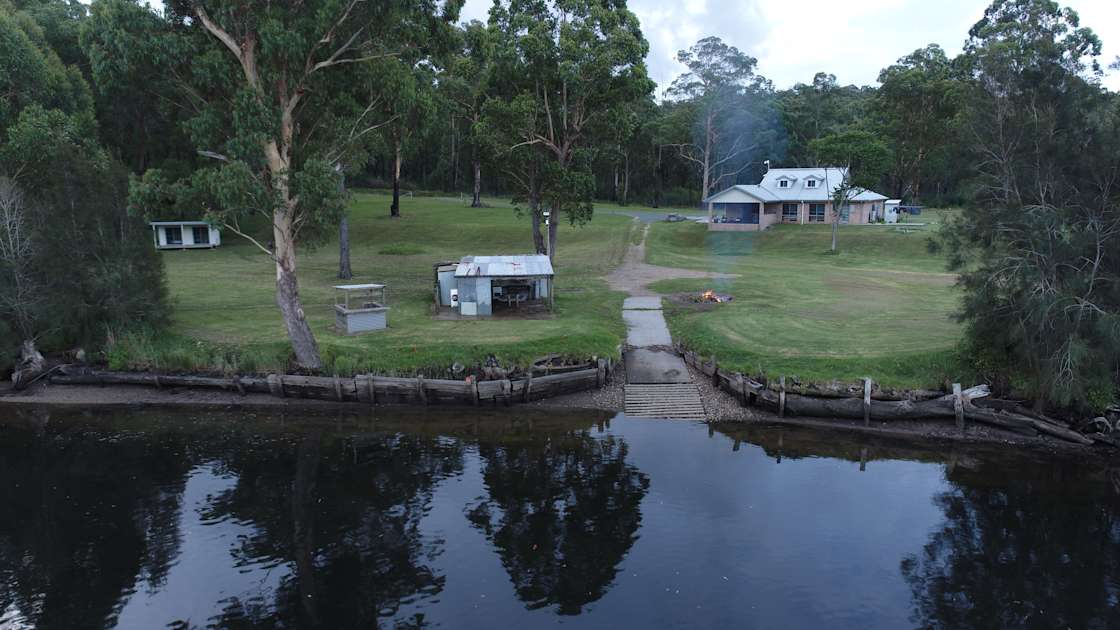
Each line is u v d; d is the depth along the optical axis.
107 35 20.77
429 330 29.84
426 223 66.44
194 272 45.16
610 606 13.02
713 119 92.69
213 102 23.72
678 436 21.97
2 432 22.14
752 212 66.00
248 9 21.80
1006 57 22.09
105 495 17.67
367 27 23.77
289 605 13.10
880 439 21.81
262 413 24.08
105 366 27.47
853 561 14.66
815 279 42.72
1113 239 20.66
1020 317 21.66
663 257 52.50
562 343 27.80
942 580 14.00
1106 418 21.33
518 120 39.69
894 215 71.06
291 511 16.86
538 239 43.75
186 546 15.18
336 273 45.84
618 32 39.19
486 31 41.78
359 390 24.98
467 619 12.66
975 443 21.50
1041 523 16.42
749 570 14.25
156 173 22.45
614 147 46.09
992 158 22.41
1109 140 20.70
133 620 12.62
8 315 27.80
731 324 30.84
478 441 21.52
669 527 16.03
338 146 26.00
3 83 39.38
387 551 15.04
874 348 26.59
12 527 16.02
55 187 28.78
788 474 19.12
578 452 20.61
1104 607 13.14
